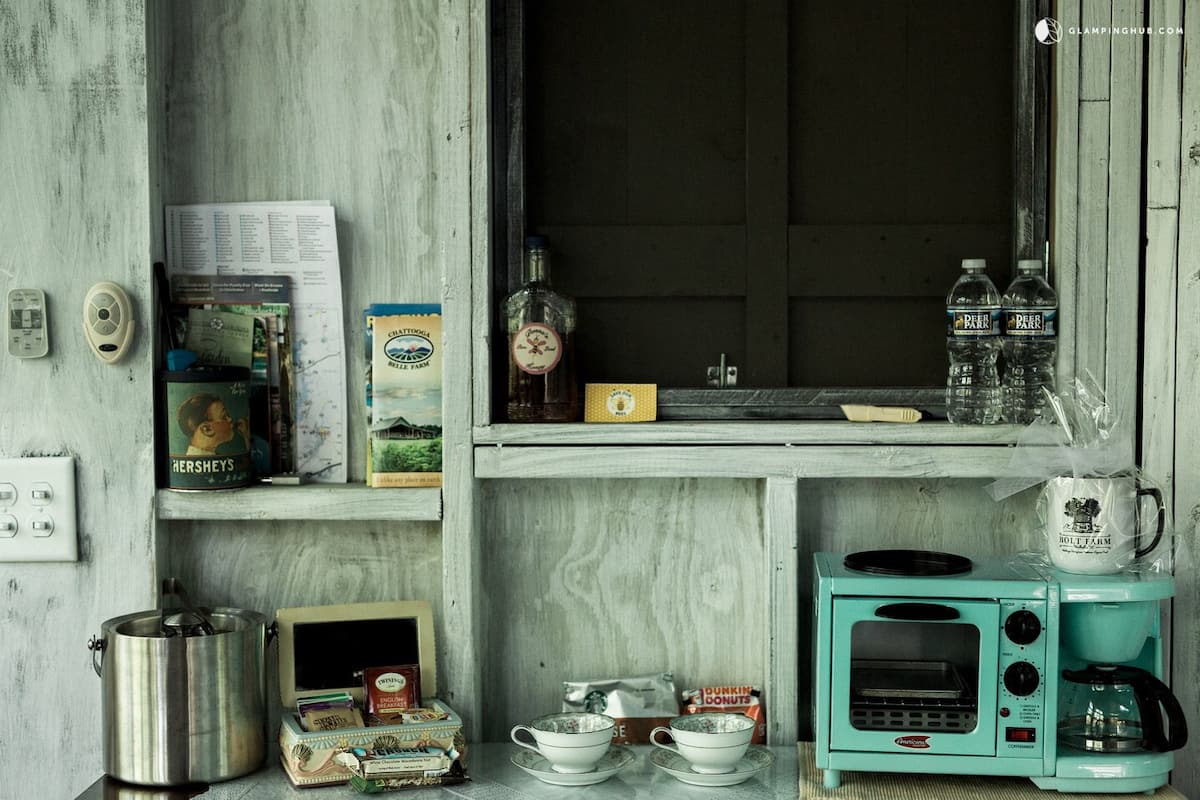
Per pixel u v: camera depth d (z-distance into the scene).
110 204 1.78
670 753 1.72
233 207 1.83
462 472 1.77
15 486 1.78
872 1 1.81
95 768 1.83
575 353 1.84
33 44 1.76
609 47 1.83
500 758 1.73
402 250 1.85
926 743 1.56
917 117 1.81
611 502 1.85
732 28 1.82
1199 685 1.76
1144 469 1.77
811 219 1.83
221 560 1.87
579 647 1.87
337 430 1.86
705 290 1.83
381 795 1.58
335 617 1.78
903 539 1.83
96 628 1.81
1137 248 1.75
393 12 1.83
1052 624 1.54
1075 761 1.54
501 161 1.81
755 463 1.75
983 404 1.79
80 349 1.79
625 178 1.83
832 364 1.83
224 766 1.63
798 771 1.67
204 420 1.75
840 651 1.56
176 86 1.85
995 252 1.81
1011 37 1.80
